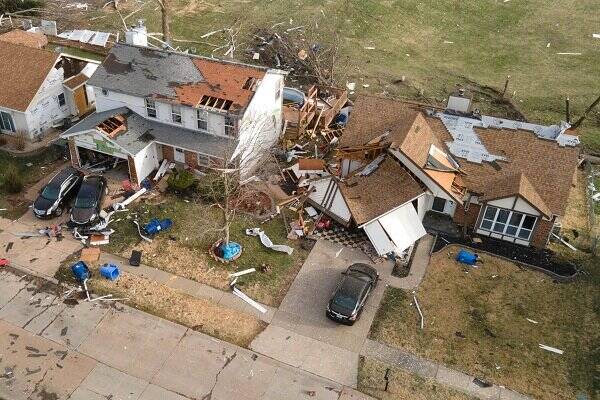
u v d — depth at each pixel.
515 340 25.56
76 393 22.31
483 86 47.34
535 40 55.41
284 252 29.36
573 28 57.72
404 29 56.16
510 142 31.56
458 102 34.28
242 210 31.95
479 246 30.62
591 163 38.09
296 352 24.38
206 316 25.70
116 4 56.03
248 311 26.11
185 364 23.62
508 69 50.31
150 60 34.38
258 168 35.19
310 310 26.36
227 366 23.62
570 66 51.06
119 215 31.06
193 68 33.84
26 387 22.42
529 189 29.73
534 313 26.92
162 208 31.69
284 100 41.91
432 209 32.69
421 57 51.56
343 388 23.02
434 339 25.34
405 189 30.20
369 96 35.16
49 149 35.81
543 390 23.47
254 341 24.73
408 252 29.88
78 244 29.17
